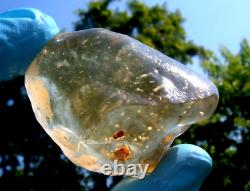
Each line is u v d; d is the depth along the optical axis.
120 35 0.10
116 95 0.09
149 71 0.10
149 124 0.10
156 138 0.10
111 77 0.10
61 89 0.10
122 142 0.10
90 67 0.10
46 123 0.10
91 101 0.10
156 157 0.10
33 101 0.10
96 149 0.10
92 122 0.10
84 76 0.10
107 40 0.10
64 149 0.10
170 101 0.10
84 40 0.10
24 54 0.10
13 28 0.10
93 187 0.67
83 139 0.10
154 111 0.10
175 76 0.10
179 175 0.11
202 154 0.11
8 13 0.11
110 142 0.10
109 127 0.10
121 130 0.10
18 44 0.10
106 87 0.10
